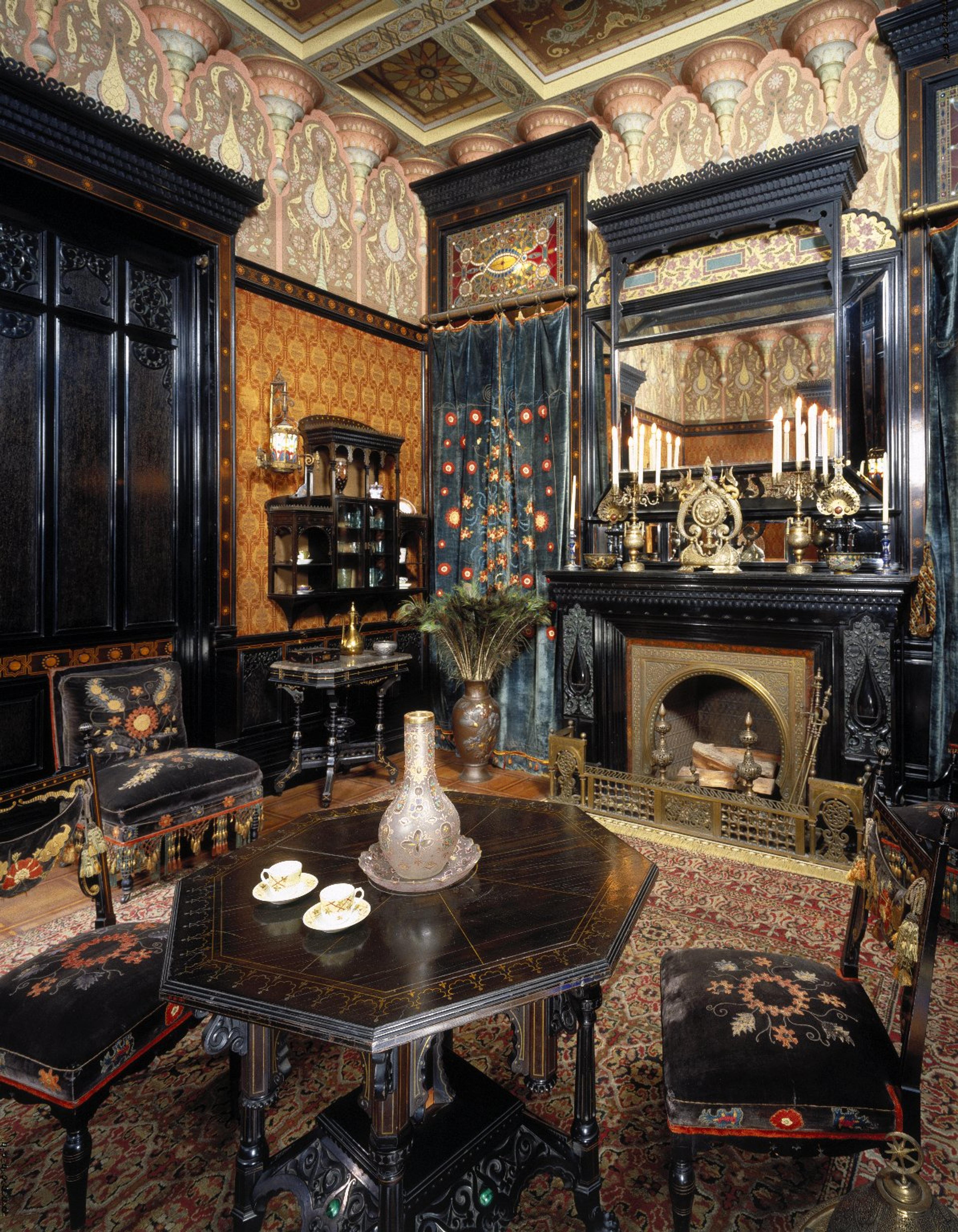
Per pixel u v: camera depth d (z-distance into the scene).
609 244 4.51
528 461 5.13
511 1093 1.86
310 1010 1.30
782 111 4.27
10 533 3.45
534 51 4.34
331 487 4.73
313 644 4.85
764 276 4.17
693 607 4.07
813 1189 1.70
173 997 1.39
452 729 5.00
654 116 4.67
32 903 3.12
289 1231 1.62
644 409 4.55
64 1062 1.52
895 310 3.87
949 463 3.72
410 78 4.55
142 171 3.66
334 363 4.95
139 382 3.96
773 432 4.18
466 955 1.47
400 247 5.48
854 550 3.97
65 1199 1.68
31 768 3.55
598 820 3.96
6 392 3.42
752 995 1.63
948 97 3.74
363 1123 1.65
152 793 3.15
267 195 4.51
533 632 5.06
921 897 1.40
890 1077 1.43
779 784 3.97
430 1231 1.47
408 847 1.70
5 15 3.32
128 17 3.79
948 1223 0.97
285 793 4.55
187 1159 1.81
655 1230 1.59
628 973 2.56
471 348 5.37
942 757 3.77
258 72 4.38
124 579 3.89
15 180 3.33
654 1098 1.99
